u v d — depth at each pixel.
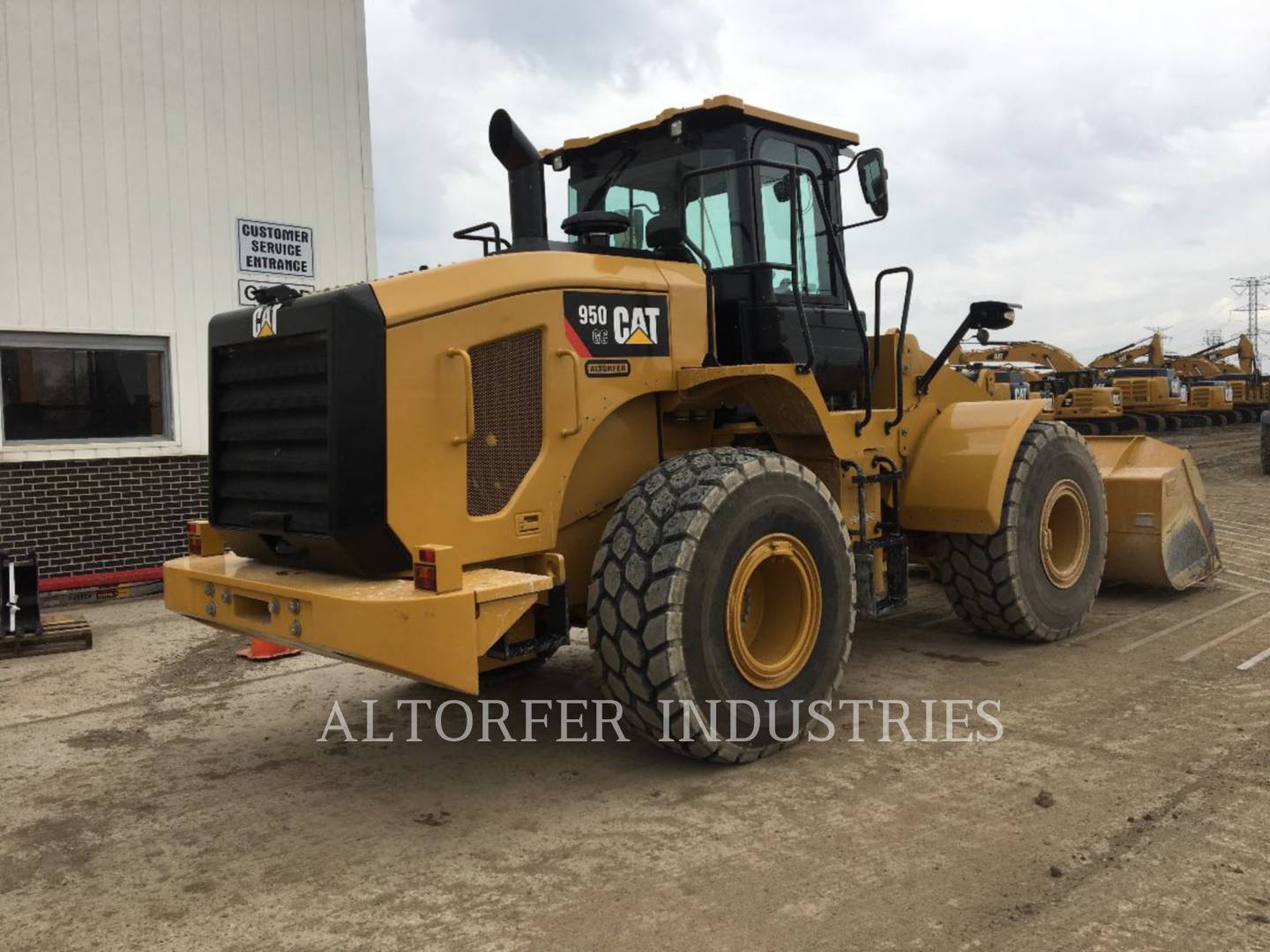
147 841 3.43
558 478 3.88
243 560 4.16
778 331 4.61
